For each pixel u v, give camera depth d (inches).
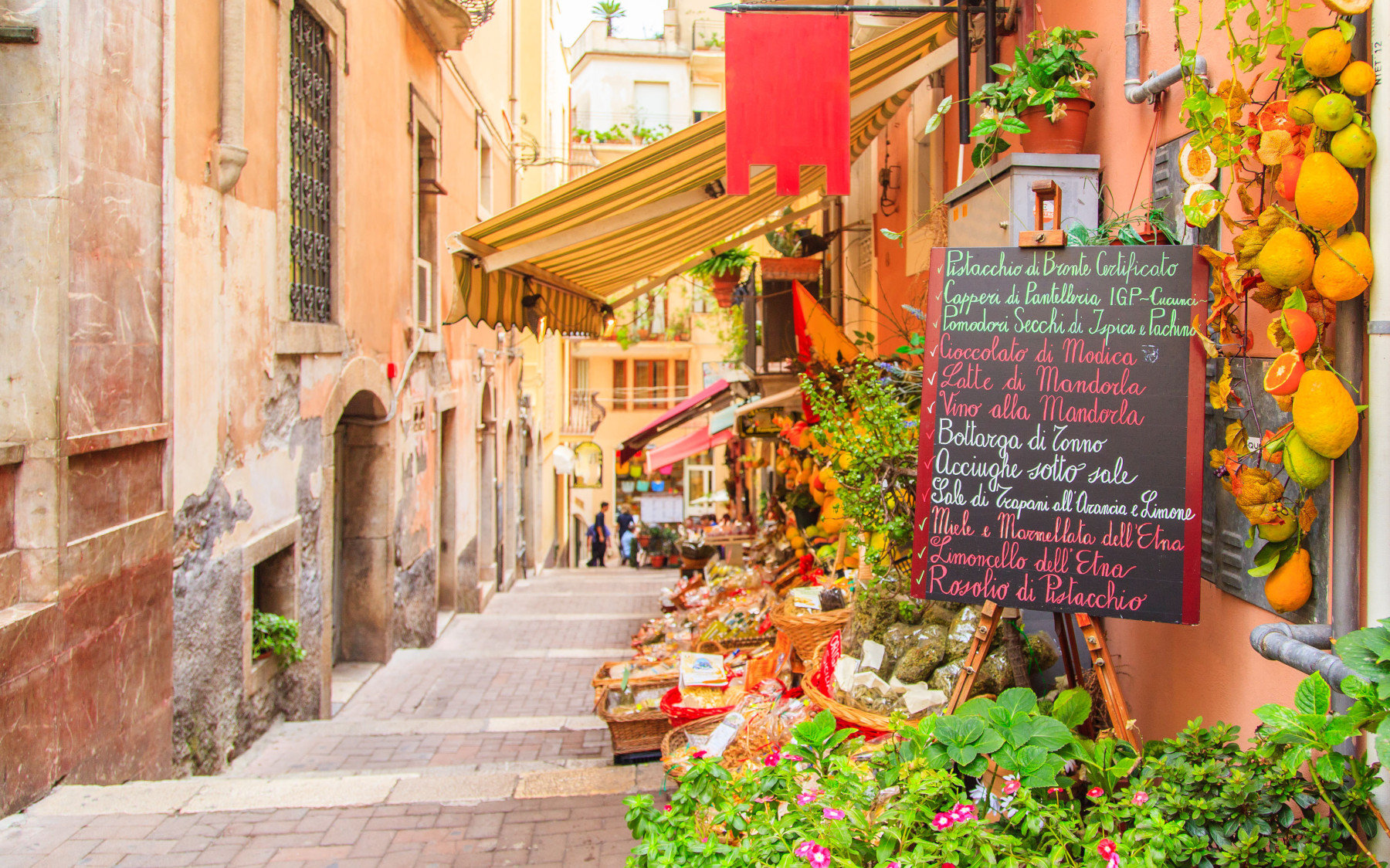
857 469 159.8
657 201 219.9
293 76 298.7
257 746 266.5
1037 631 169.3
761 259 411.8
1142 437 105.4
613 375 1274.6
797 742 122.6
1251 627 108.3
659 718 218.2
